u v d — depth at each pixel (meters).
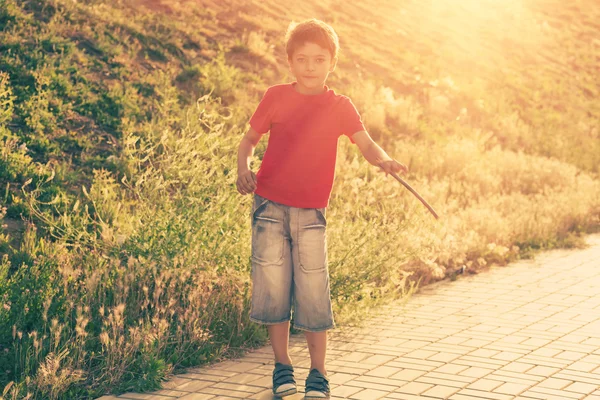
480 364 4.98
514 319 6.34
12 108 8.81
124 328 5.12
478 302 7.04
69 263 5.82
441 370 4.84
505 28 25.03
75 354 4.62
